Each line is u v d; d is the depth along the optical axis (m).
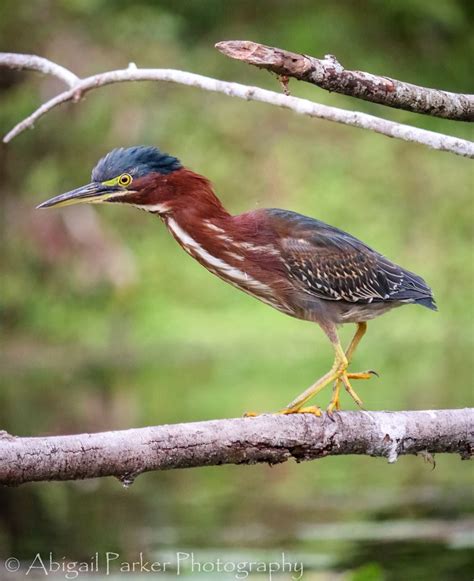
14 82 22.36
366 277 7.65
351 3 24.97
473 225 22.41
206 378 16.02
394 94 5.59
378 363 17.20
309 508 9.62
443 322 20.44
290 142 23.69
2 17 22.84
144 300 20.77
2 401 14.48
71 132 22.50
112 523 9.27
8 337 20.16
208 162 23.39
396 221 22.56
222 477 11.27
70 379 16.30
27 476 5.05
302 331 19.61
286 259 7.50
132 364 18.02
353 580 6.49
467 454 6.12
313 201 22.84
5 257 21.16
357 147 23.56
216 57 24.47
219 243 7.39
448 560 7.97
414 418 6.00
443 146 5.68
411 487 10.38
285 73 5.43
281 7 25.33
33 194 21.70
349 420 5.88
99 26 23.91
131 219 21.81
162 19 24.11
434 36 24.25
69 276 20.86
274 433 5.66
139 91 23.30
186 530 8.95
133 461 5.25
